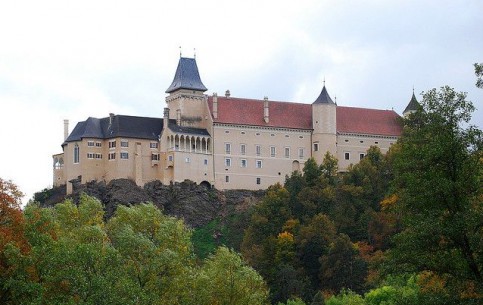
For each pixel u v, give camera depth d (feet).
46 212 378.53
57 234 375.66
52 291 336.29
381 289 501.97
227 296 392.68
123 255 353.72
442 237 289.53
